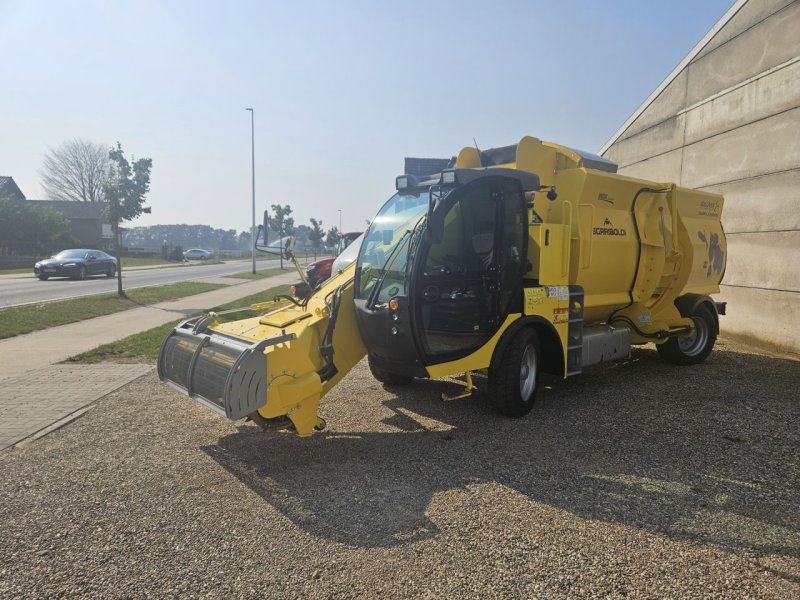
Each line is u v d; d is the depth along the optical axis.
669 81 12.26
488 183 5.13
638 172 13.73
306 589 2.82
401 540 3.29
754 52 9.67
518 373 5.49
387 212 5.42
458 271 5.06
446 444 4.89
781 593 2.77
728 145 10.36
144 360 8.43
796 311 8.84
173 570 2.99
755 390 6.66
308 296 5.65
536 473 4.26
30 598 2.74
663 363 8.30
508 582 2.87
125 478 4.20
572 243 6.23
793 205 8.85
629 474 4.23
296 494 3.93
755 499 3.81
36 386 6.89
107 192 17.20
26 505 3.75
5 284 23.77
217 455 4.66
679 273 7.86
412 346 4.74
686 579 2.89
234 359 4.38
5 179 57.34
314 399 4.68
